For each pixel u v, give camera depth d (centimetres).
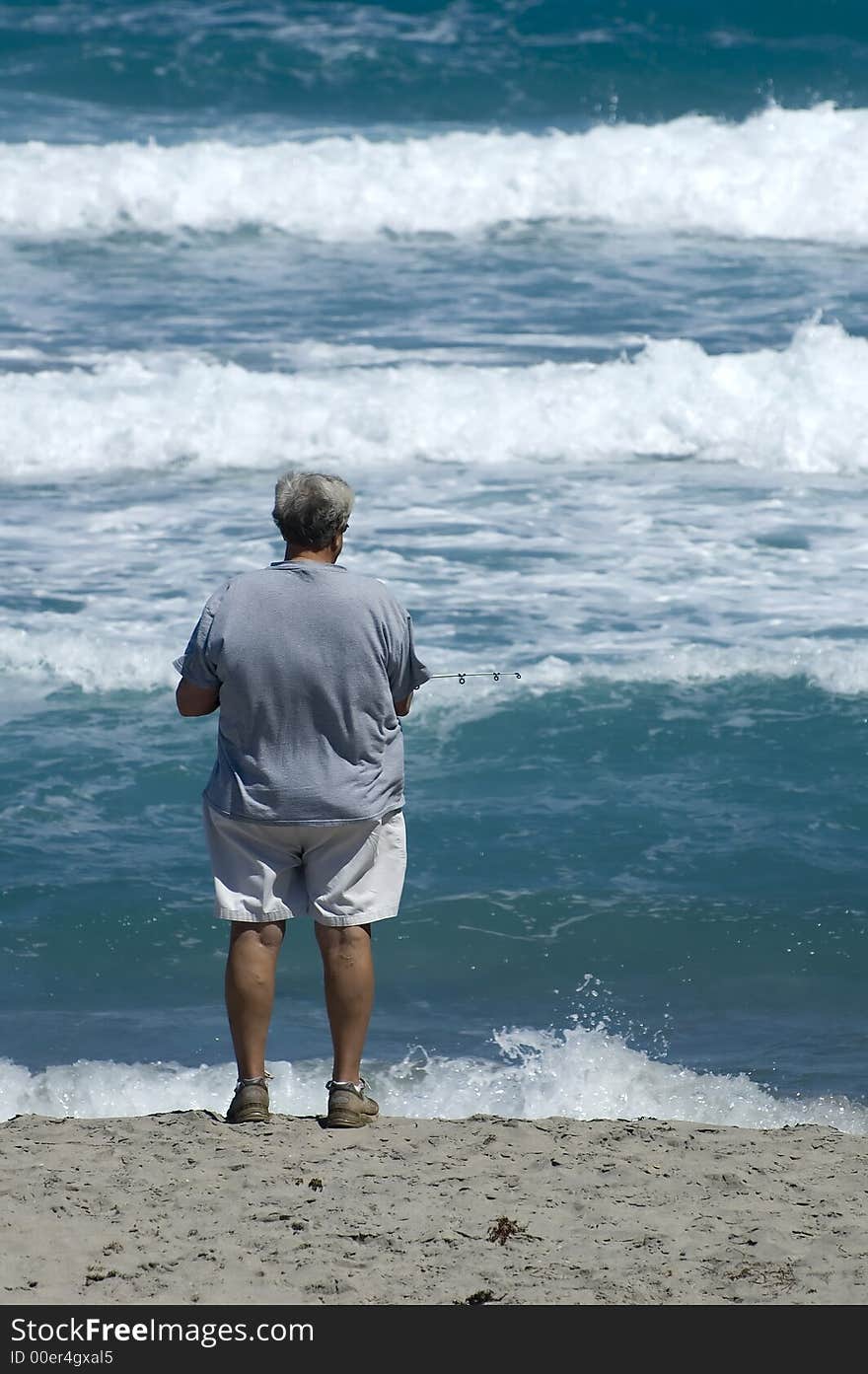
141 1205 1202
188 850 2277
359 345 4688
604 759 2527
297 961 2030
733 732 2611
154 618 3023
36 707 2689
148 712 2692
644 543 3462
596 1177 1279
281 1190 1234
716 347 4678
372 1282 1077
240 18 7900
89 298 5175
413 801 2402
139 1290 1066
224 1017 1898
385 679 1316
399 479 3906
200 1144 1331
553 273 5556
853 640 2917
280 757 1307
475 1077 1741
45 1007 1905
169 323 4909
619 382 4222
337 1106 1376
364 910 1347
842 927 2072
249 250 5784
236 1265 1101
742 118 7088
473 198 6144
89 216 5931
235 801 1309
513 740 2584
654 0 8050
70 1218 1178
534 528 3562
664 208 6172
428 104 7325
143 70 7412
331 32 7788
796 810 2375
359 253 5781
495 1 8075
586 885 2175
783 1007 1912
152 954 2030
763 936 2056
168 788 2450
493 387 4200
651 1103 1689
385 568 3288
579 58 7625
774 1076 1759
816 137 6594
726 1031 1861
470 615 3048
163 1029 1864
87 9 7956
